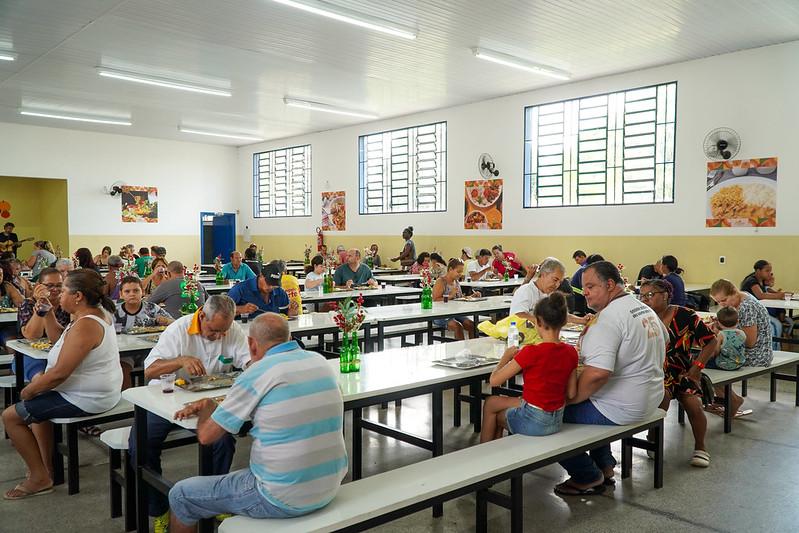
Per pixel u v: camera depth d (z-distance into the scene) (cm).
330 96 1093
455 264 678
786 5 664
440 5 668
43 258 1076
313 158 1493
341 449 232
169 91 1058
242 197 1722
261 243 1669
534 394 307
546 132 1038
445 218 1198
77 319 332
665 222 900
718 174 844
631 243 937
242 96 1096
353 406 293
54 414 327
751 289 720
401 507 238
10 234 1409
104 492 344
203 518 237
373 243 1347
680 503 331
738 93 823
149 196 1570
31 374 402
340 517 223
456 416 466
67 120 1325
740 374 444
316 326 485
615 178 955
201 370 307
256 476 222
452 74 945
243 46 806
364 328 519
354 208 1392
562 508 327
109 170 1505
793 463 389
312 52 832
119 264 688
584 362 316
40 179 1537
